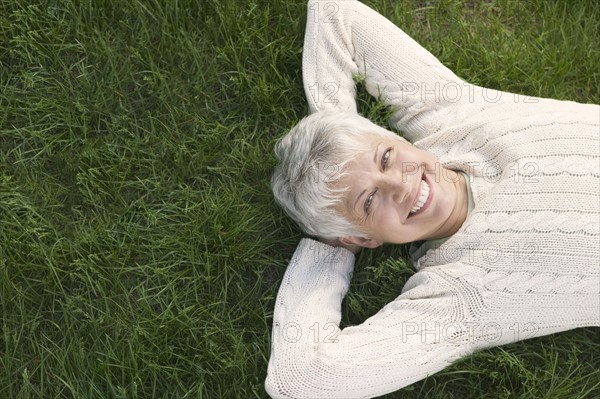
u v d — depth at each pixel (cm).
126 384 197
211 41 222
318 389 176
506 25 232
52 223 211
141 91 221
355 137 180
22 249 205
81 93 217
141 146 215
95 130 217
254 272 207
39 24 217
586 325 185
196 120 215
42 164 214
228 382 199
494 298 178
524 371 195
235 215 208
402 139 192
